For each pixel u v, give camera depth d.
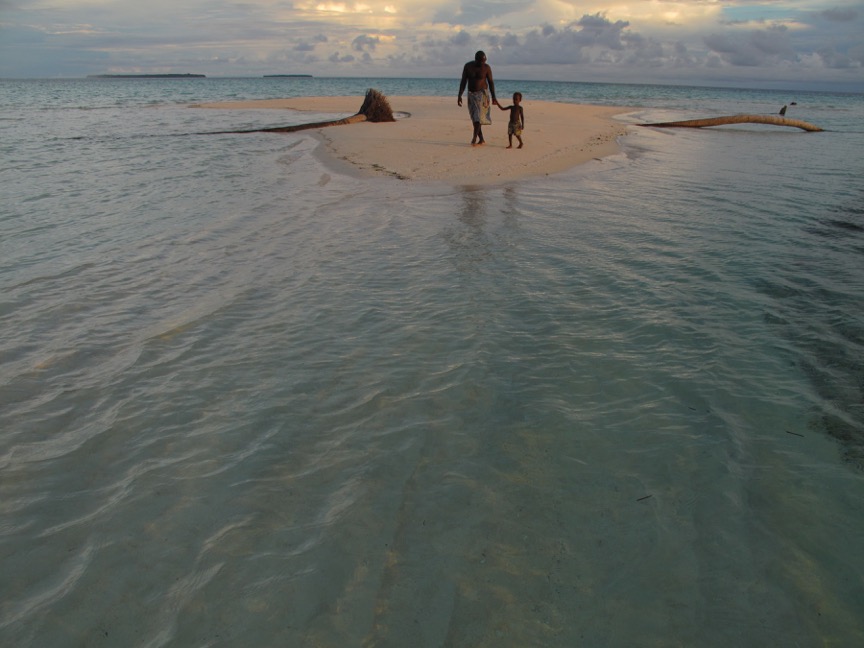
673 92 91.00
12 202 8.34
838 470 2.87
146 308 4.80
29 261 5.87
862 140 19.17
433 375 3.76
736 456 2.98
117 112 27.89
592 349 4.12
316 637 2.01
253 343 4.20
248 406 3.42
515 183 10.39
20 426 3.21
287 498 2.68
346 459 2.96
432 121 22.50
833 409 3.39
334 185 10.03
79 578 2.24
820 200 9.09
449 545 2.42
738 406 3.42
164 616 2.08
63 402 3.45
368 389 3.60
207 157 12.92
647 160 13.46
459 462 2.94
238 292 5.15
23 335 4.30
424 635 2.03
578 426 3.23
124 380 3.70
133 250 6.26
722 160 13.64
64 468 2.88
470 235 6.94
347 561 2.33
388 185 10.12
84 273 5.57
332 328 4.45
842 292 5.19
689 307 4.84
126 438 3.12
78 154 13.18
